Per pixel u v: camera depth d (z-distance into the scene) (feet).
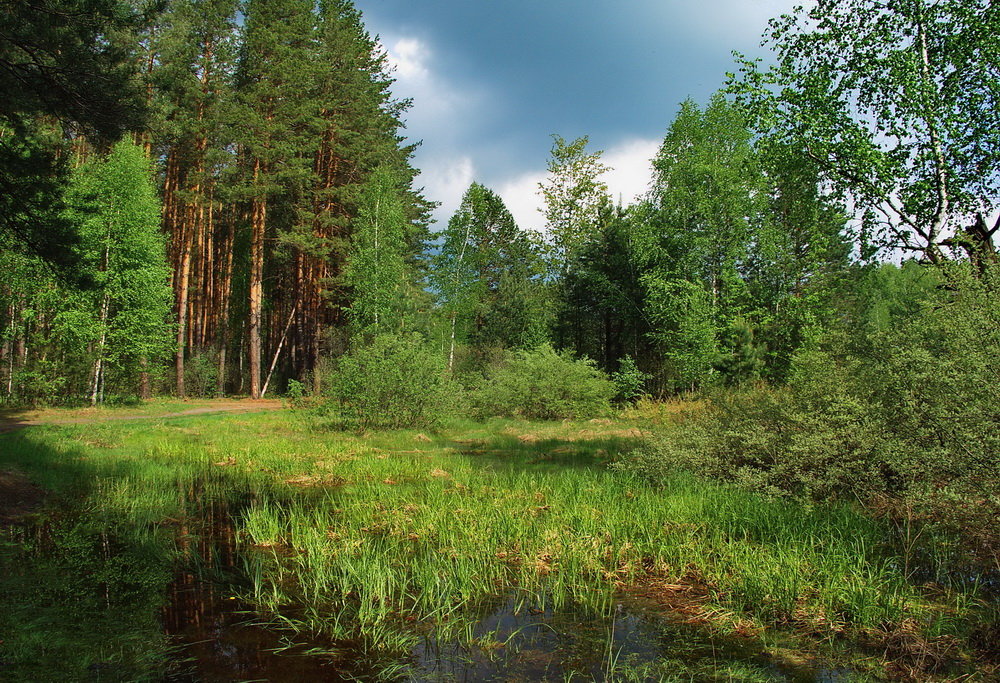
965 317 20.17
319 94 108.58
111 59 33.60
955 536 19.08
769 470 27.99
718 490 27.71
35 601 16.56
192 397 106.93
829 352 30.32
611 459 42.45
